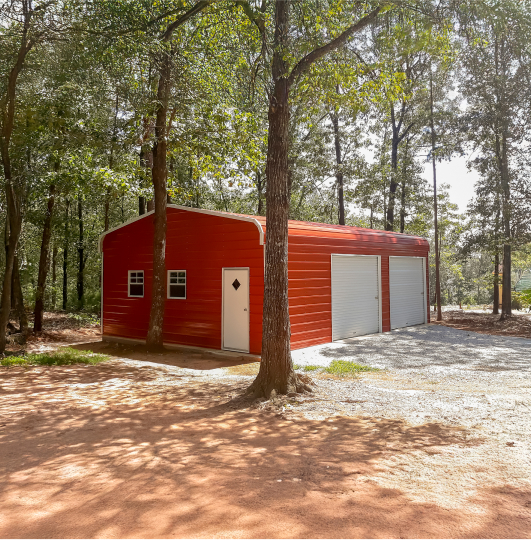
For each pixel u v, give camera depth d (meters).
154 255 12.50
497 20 8.51
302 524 3.29
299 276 12.09
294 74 7.72
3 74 11.54
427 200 25.80
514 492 3.79
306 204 30.88
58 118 12.02
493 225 19.61
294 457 4.68
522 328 16.41
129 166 13.73
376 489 3.88
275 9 7.74
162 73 11.64
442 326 17.47
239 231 11.66
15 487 3.98
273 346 7.32
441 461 4.49
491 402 6.64
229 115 12.30
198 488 3.94
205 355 11.62
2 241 19.23
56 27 10.73
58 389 7.99
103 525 3.30
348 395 7.28
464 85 19.67
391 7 8.02
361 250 14.69
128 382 8.61
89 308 22.58
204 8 11.03
